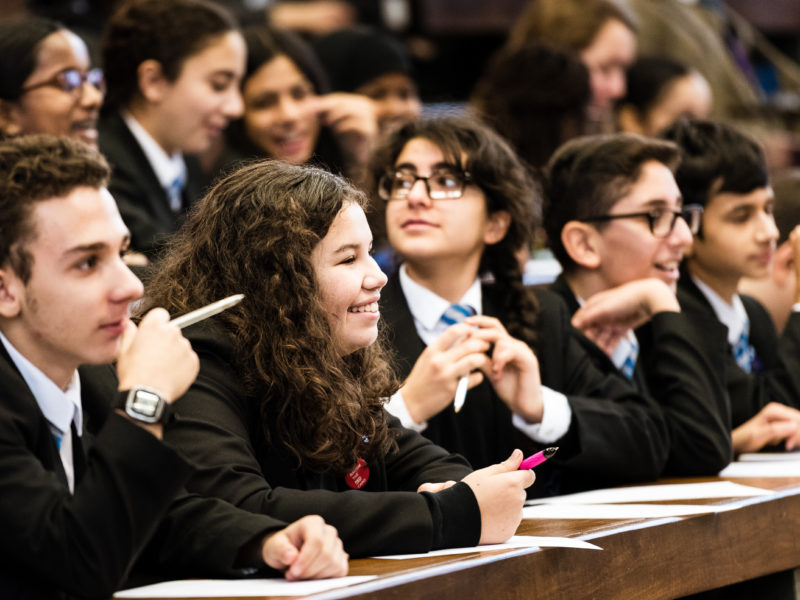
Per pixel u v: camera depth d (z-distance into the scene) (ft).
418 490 15.52
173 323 12.74
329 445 14.80
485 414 19.84
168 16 26.08
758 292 28.25
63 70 22.61
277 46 30.83
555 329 21.01
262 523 13.07
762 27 55.21
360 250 15.44
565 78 30.83
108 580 11.85
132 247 24.31
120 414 12.14
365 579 12.12
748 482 19.24
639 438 19.67
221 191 15.71
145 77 25.95
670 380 20.90
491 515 14.12
